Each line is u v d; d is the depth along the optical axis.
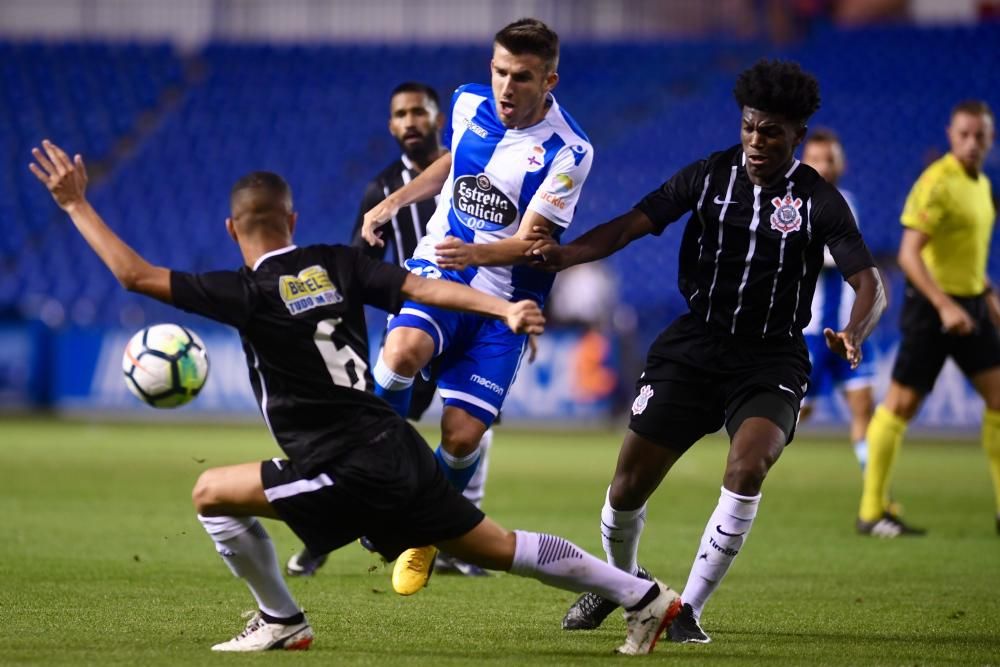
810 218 19.28
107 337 75.50
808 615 22.06
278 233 17.11
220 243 90.06
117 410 74.88
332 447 16.59
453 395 22.56
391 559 17.31
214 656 17.12
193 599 22.59
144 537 31.53
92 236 16.28
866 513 34.59
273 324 16.58
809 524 36.59
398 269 16.97
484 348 22.61
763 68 18.97
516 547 17.27
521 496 42.16
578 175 22.00
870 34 102.00
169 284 16.41
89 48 108.44
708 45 104.31
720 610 22.61
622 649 17.91
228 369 74.88
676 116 97.50
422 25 118.75
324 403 16.62
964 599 24.03
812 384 37.97
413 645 18.52
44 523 33.91
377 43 108.19
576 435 68.81
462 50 106.31
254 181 17.11
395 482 16.58
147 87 104.44
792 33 107.31
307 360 16.61
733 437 19.11
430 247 23.25
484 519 17.25
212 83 104.88
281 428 16.88
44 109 102.00
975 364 33.94
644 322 74.00
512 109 21.69
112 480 45.03
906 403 34.19
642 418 19.77
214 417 74.56
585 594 20.25
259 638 17.73
